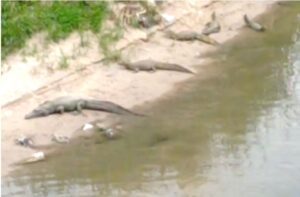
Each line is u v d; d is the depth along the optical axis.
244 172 33.31
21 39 41.88
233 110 39.50
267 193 31.56
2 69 40.31
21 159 34.81
